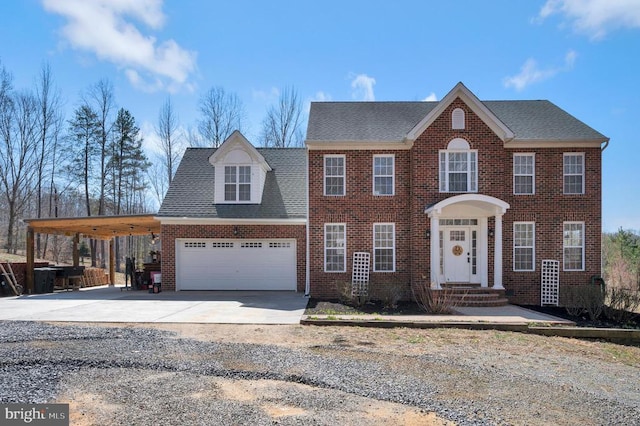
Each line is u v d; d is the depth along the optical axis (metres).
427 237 16.50
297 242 19.05
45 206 47.47
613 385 7.01
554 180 17.00
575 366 8.13
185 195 19.95
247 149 19.66
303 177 21.22
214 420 5.08
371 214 17.36
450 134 16.61
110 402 5.59
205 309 13.74
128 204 43.41
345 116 19.50
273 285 19.06
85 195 39.31
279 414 5.31
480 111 16.56
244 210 19.28
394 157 17.45
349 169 17.48
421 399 5.95
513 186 17.06
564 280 16.80
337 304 15.16
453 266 16.78
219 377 6.71
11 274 19.14
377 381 6.69
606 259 28.88
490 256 16.52
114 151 39.25
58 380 6.41
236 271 19.11
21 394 5.80
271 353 8.23
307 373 6.98
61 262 40.00
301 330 10.68
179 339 9.30
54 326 10.72
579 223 17.02
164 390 6.08
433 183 16.58
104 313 12.86
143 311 13.28
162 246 19.09
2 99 38.00
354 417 5.28
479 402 5.92
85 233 24.62
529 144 16.97
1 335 9.45
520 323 11.55
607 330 11.04
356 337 10.06
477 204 15.94
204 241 19.17
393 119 19.16
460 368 7.61
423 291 15.87
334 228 17.48
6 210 44.69
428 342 9.75
